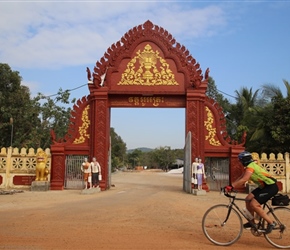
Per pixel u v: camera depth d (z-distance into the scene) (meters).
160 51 20.64
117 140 91.88
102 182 19.67
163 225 9.03
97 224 9.00
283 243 6.93
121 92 20.08
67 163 20.50
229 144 20.09
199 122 19.92
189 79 20.28
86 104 20.70
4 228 8.39
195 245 6.96
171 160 93.38
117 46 20.70
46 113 38.12
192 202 14.04
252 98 37.97
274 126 24.06
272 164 19.66
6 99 38.06
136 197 15.53
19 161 20.48
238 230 7.41
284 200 7.14
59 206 12.41
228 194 7.36
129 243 7.03
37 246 6.71
